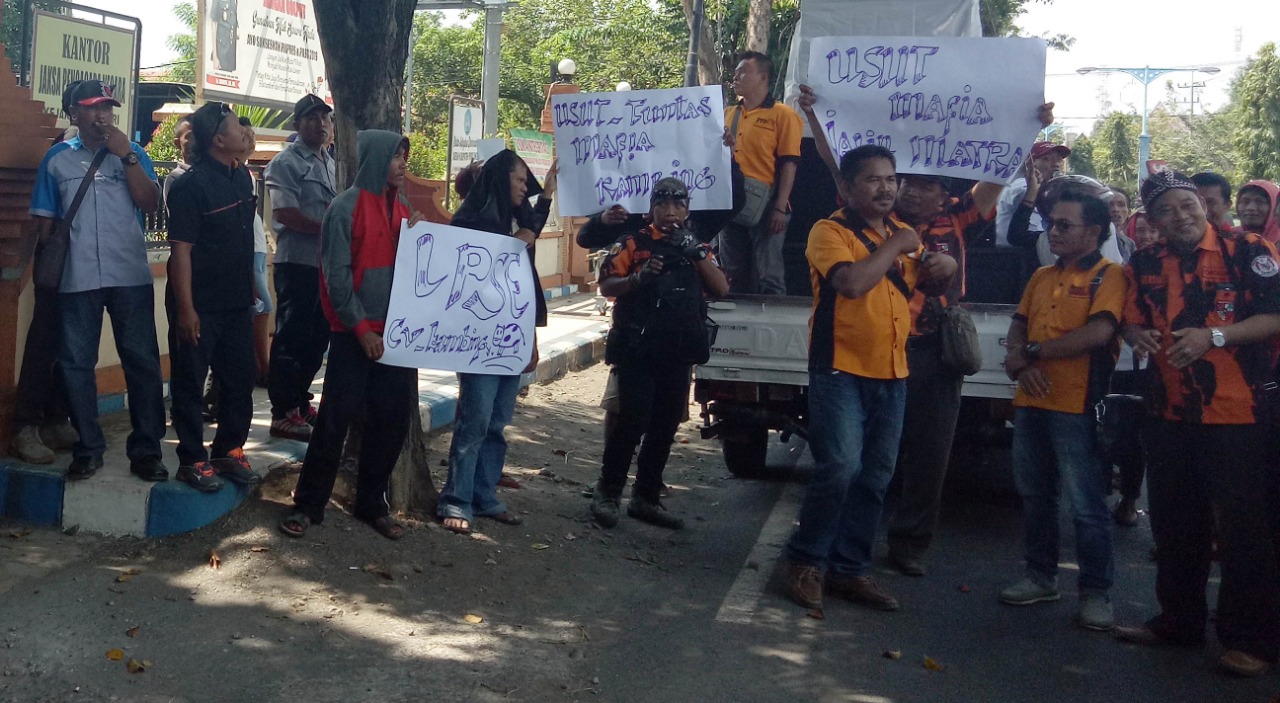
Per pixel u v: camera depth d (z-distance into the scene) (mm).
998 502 7801
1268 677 4863
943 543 6836
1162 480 4996
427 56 38812
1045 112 5906
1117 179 63719
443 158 23344
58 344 5672
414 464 6113
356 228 5414
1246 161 47781
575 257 19109
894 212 6113
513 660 4664
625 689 4512
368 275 5461
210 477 5543
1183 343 4758
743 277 7770
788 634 5191
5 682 4164
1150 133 74312
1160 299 4945
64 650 4406
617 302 6449
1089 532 5410
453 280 5703
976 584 6059
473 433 5996
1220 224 7016
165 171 7996
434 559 5574
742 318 7242
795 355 7191
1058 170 8086
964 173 6004
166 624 4676
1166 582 5121
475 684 4406
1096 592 5426
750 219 7273
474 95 39125
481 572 5543
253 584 5074
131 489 5469
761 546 6512
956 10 9195
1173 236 4906
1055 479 5660
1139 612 5707
